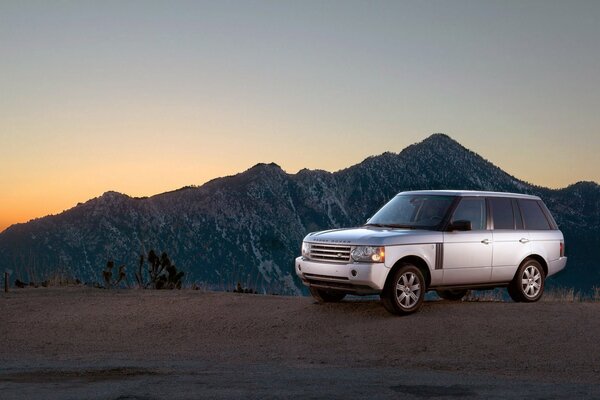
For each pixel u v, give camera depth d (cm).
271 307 1422
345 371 941
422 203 1401
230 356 1088
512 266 1405
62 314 1423
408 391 773
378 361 1041
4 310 1473
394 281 1272
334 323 1275
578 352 1073
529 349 1095
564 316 1274
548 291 1750
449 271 1330
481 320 1254
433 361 1041
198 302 1497
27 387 786
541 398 746
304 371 936
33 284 1989
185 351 1135
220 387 784
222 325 1305
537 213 1474
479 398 739
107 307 1479
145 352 1128
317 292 1416
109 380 839
